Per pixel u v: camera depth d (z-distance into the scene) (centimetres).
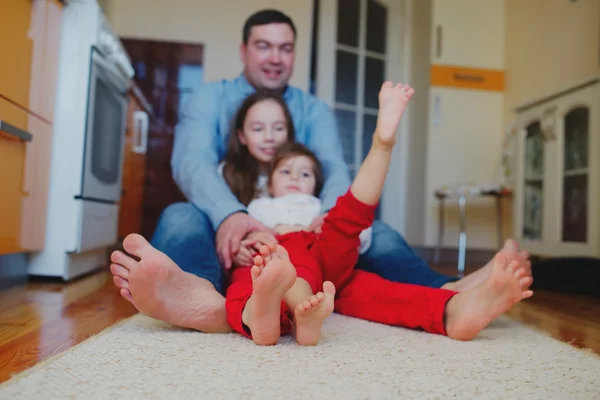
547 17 281
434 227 325
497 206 318
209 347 78
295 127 176
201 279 90
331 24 338
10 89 137
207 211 130
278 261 73
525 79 304
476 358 76
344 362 71
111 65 196
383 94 96
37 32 154
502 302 85
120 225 257
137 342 80
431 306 92
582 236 210
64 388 57
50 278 170
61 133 171
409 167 358
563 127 224
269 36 180
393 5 360
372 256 135
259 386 59
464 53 330
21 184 149
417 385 62
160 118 319
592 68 242
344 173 158
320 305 76
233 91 179
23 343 83
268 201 139
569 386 63
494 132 331
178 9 320
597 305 152
